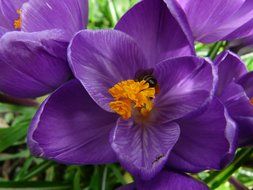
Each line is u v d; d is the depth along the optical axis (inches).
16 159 11.0
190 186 6.3
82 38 6.3
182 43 6.8
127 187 6.7
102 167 9.0
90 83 6.4
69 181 8.9
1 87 7.0
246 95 6.7
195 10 6.9
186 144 6.7
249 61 10.7
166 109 6.8
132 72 6.9
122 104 6.5
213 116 6.5
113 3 10.8
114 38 6.5
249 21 7.2
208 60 6.2
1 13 7.4
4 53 6.4
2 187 8.1
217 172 8.2
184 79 6.7
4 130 8.7
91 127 6.8
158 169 6.1
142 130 6.8
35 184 8.4
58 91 6.4
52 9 6.6
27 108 9.9
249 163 8.3
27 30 6.6
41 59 6.5
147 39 6.9
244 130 6.5
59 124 6.6
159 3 6.6
